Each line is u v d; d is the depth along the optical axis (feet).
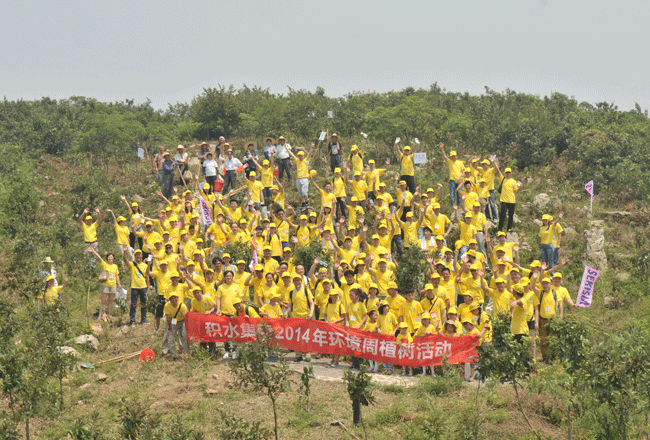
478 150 131.03
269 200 91.30
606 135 130.21
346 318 54.34
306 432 43.55
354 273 59.57
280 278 58.13
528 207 97.30
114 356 58.70
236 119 153.07
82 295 75.05
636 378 39.19
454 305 56.24
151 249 68.95
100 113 151.64
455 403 46.55
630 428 42.22
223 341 55.83
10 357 41.45
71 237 89.51
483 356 41.91
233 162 96.22
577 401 43.68
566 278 78.07
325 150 122.31
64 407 48.01
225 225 73.15
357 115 135.95
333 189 86.38
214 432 43.39
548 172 120.88
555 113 151.02
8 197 99.76
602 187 114.11
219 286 57.21
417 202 82.12
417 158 85.05
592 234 81.51
